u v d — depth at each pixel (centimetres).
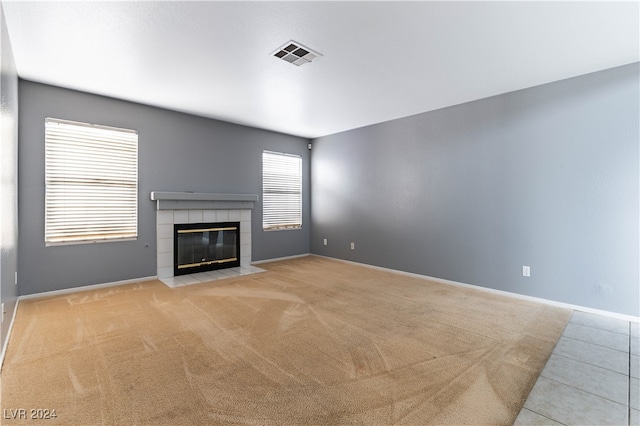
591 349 242
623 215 308
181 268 474
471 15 226
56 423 156
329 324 287
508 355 231
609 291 316
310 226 659
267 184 591
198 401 175
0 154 214
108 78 342
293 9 219
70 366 210
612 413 168
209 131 505
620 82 308
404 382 195
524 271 371
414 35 253
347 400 177
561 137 343
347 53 284
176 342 247
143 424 156
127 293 378
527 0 208
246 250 555
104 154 403
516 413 168
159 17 228
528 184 367
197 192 491
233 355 227
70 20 231
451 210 437
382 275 484
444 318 305
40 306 328
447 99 409
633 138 302
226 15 226
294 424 157
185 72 326
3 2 209
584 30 245
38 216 357
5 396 177
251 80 346
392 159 509
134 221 429
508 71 322
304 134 623
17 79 329
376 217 535
